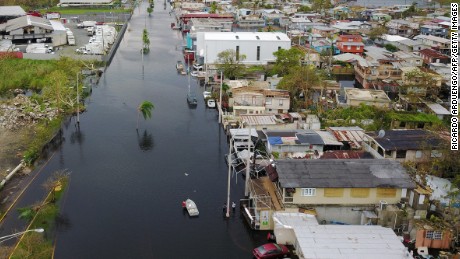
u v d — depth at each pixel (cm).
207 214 6088
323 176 5519
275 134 7656
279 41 13562
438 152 6819
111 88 11744
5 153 7656
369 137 7306
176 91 11606
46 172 7162
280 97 9450
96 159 7694
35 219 5819
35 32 15575
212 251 5309
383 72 12031
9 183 6744
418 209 5344
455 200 5581
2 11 19050
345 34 17138
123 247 5372
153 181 6994
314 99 10225
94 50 14462
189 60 14775
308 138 7456
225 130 9006
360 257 4494
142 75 13075
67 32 16250
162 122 9469
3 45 14238
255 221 5616
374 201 5519
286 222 5194
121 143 8381
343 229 5022
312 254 4512
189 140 8588
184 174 7238
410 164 6450
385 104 9850
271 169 6044
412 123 8644
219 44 13138
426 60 13450
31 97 10150
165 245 5422
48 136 8400
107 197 6488
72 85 10994
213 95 10781
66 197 6444
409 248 5147
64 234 5578
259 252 5016
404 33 18838
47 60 13025
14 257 4897
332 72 13462
